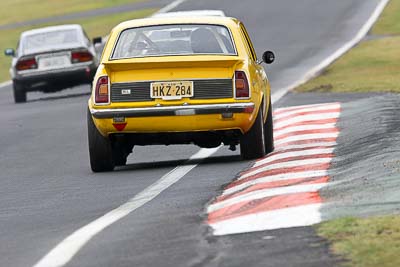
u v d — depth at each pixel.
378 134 44.44
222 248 23.88
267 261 22.34
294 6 153.88
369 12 141.62
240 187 33.47
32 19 169.62
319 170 35.59
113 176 41.09
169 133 42.19
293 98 72.19
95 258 24.02
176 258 23.31
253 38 127.38
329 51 108.00
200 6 163.38
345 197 28.80
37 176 43.88
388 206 26.81
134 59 42.19
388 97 61.38
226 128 41.66
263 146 42.56
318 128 52.00
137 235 26.38
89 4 182.50
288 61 102.94
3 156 53.25
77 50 91.50
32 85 91.69
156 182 37.59
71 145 55.97
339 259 21.95
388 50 102.00
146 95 41.50
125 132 41.91
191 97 41.44
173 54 42.69
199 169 40.84
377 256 21.86
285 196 29.97
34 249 25.83
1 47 142.75
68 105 83.31
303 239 23.97
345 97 69.38
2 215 32.69
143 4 175.00
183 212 29.47
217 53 42.78
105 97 41.69
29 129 66.25
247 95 41.44
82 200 34.56
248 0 164.62
